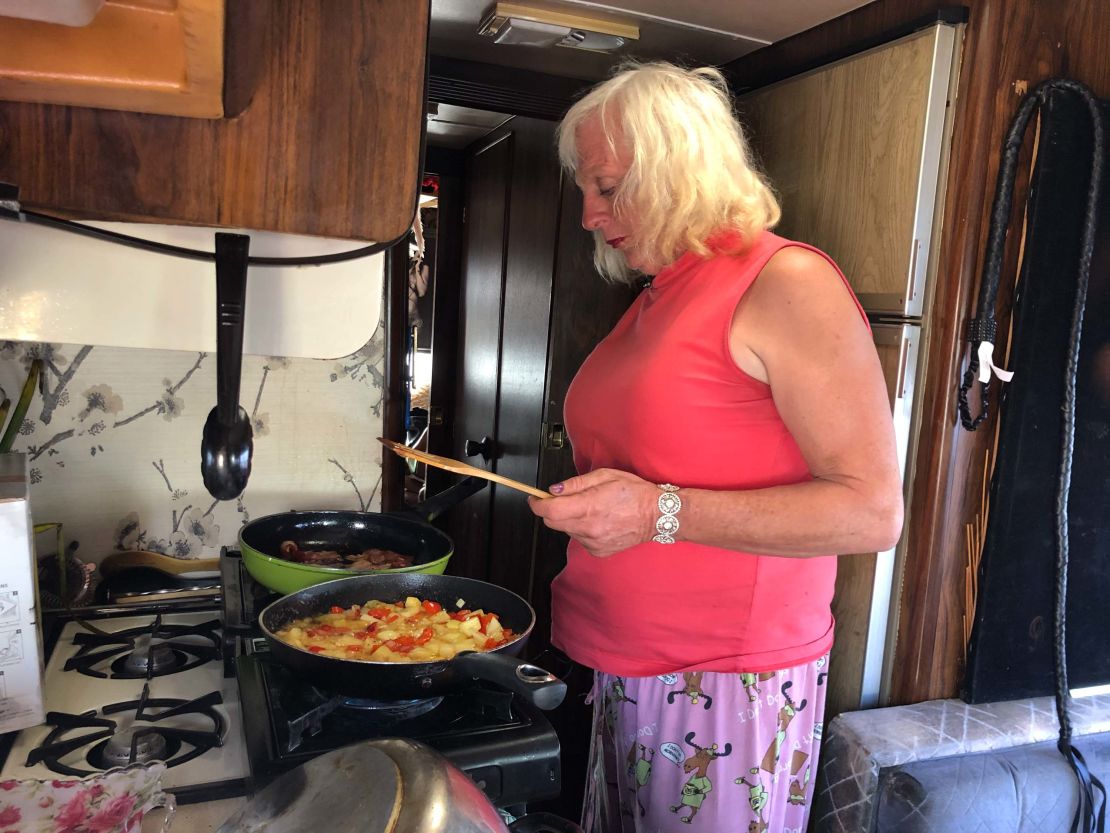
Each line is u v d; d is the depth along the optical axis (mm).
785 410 1061
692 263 1151
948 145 1417
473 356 2918
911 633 1517
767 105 1822
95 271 858
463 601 1209
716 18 1663
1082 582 1551
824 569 1231
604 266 1521
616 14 1656
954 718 1474
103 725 930
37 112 521
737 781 1190
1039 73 1407
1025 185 1410
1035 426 1460
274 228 581
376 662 855
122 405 1439
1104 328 1477
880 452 1018
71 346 1389
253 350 937
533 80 2021
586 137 1190
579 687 2297
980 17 1362
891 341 1486
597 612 1258
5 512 861
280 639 934
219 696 1003
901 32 1459
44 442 1397
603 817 1391
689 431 1117
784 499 1029
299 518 1493
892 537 1033
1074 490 1509
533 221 2418
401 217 602
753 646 1172
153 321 890
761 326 1055
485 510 2779
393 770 549
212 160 560
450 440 3152
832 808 1442
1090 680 1609
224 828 571
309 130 573
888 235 1493
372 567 1359
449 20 1713
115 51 463
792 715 1209
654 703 1215
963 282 1415
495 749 884
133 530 1483
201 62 469
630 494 1049
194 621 1286
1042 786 1400
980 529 1503
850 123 1581
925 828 1315
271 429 1579
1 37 447
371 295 971
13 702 892
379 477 1679
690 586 1164
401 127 589
